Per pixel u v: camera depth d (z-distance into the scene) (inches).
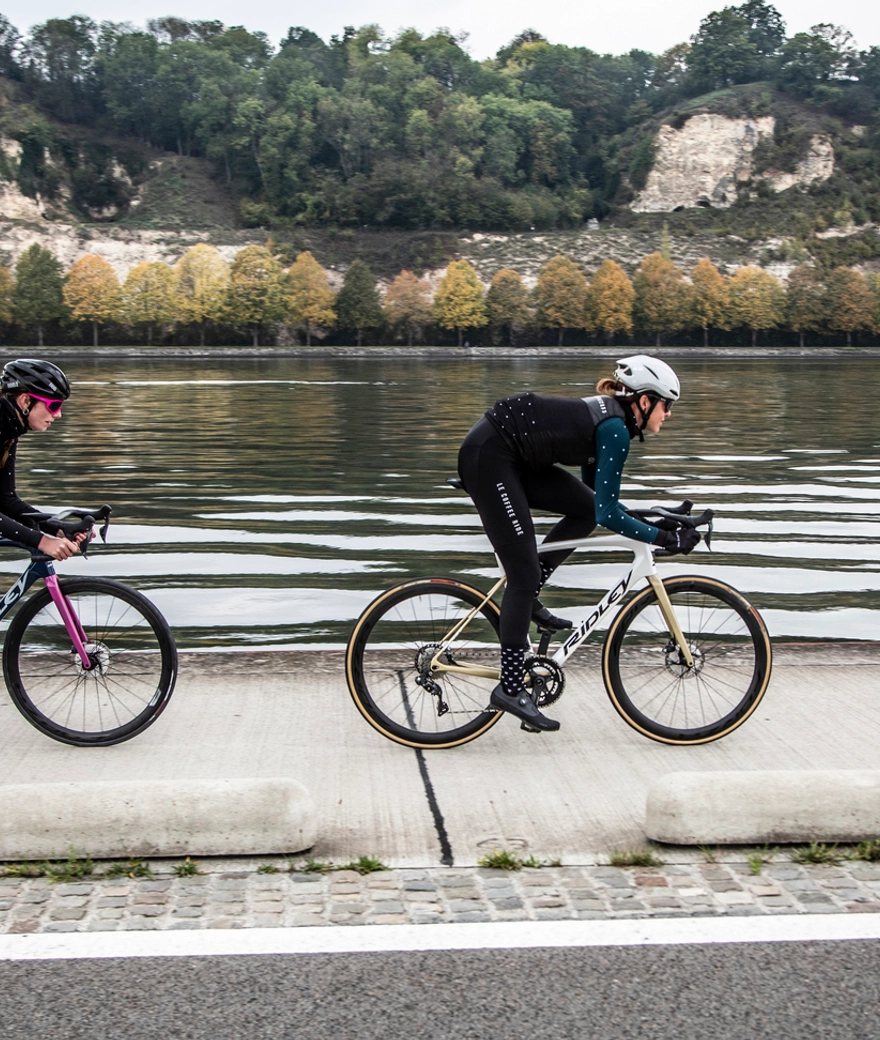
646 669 190.4
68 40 7204.7
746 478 705.0
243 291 4845.0
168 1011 108.5
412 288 5152.6
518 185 7052.2
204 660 234.2
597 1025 106.2
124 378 2475.4
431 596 182.7
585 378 2637.8
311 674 224.4
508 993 111.4
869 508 569.9
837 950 119.7
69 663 187.9
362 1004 109.6
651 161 6801.2
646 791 165.6
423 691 188.1
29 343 4909.0
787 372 3085.6
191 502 597.0
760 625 185.0
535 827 152.7
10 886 135.6
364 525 518.3
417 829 151.9
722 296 5270.7
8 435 173.8
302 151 6545.3
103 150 6540.4
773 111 6978.4
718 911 128.5
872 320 5423.2
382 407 1510.8
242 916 127.6
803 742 186.1
